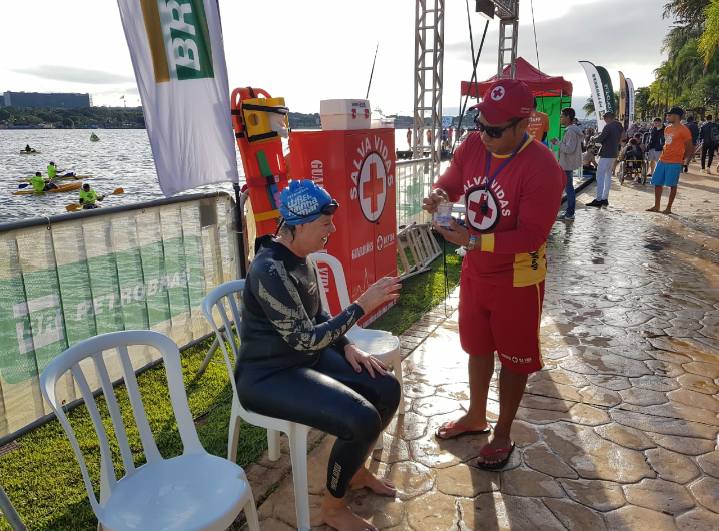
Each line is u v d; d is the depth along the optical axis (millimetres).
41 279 3164
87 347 1896
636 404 3457
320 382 2176
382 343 3096
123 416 3416
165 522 1652
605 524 2404
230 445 2562
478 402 3031
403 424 3256
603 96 17438
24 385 3182
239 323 2791
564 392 3625
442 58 7789
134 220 3705
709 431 3141
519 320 2580
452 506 2533
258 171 3852
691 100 46031
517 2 10469
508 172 2428
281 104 3865
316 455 2951
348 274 4543
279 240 2242
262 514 2471
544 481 2713
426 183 8359
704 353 4230
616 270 6641
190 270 4270
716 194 13234
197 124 3586
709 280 6207
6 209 22953
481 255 2600
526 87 2318
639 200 12344
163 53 3332
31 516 2512
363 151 4609
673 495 2596
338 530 2328
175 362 2047
